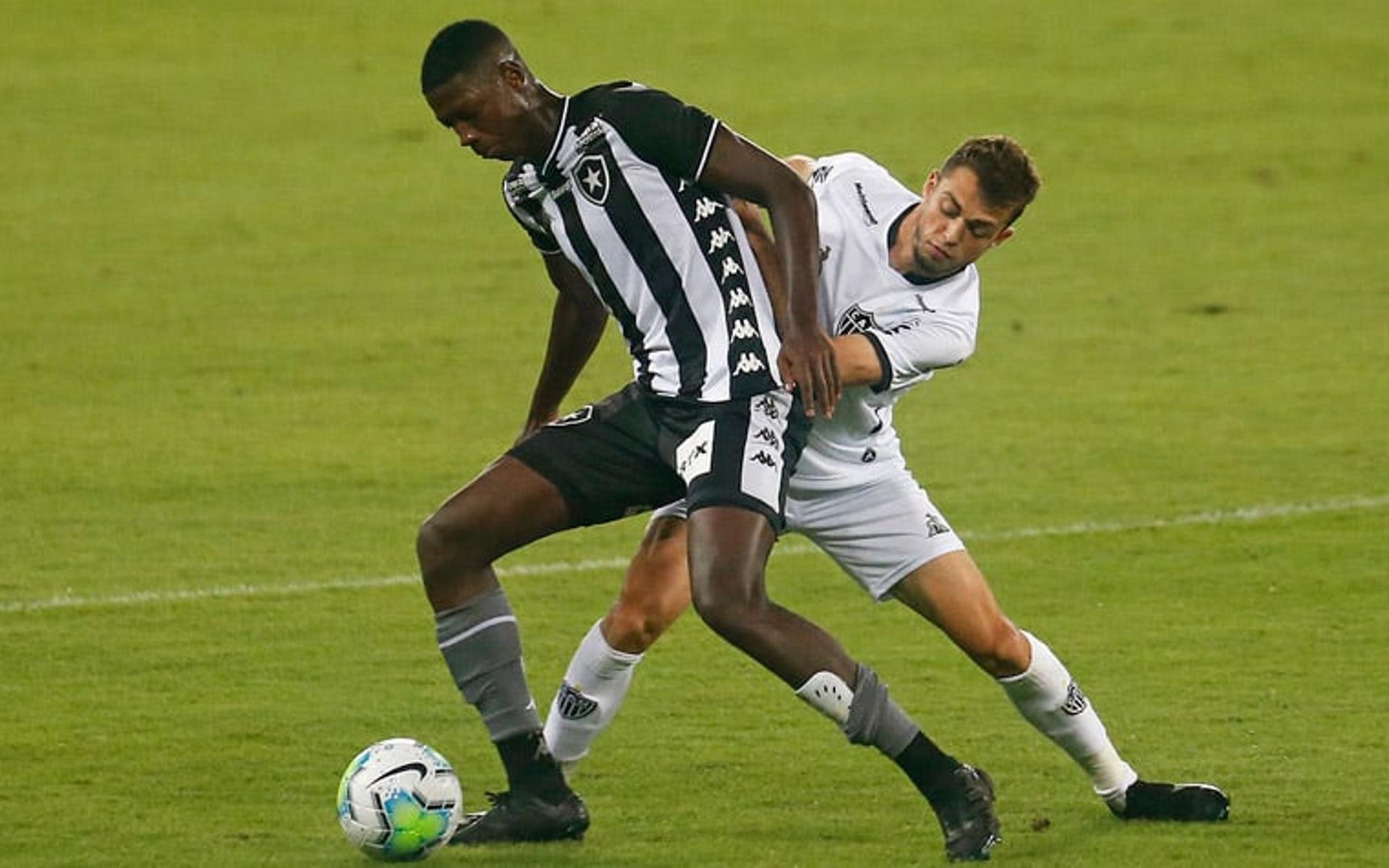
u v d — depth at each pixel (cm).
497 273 5378
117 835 2156
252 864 2073
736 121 6831
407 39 8000
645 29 8088
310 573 3219
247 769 2383
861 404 2119
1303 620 2969
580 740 2267
